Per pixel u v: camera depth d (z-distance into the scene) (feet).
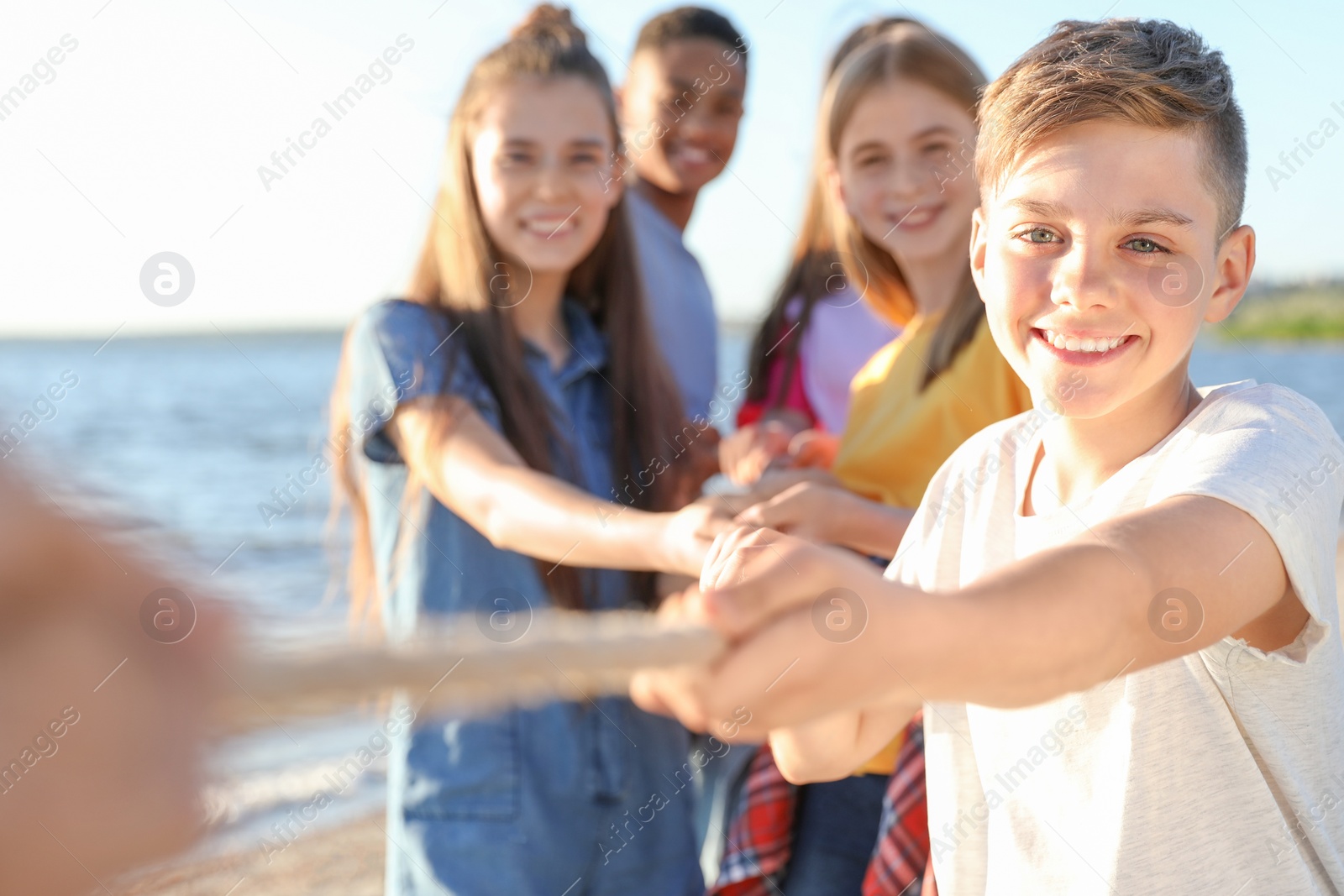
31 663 0.88
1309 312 79.71
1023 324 4.03
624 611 7.36
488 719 6.70
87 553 0.90
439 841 6.60
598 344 8.34
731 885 6.45
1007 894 4.31
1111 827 3.96
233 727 1.01
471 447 6.95
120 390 65.98
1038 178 3.88
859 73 8.38
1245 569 3.08
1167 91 3.74
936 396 6.84
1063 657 2.34
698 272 10.85
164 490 44.68
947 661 2.02
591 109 8.00
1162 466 3.98
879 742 4.72
